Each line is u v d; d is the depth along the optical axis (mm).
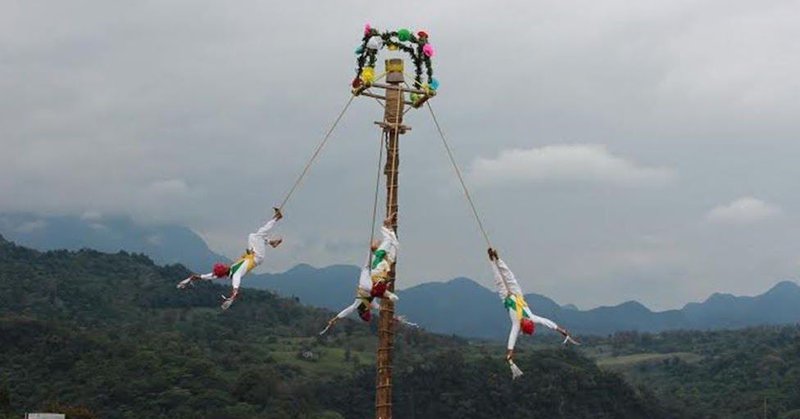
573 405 128000
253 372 113375
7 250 181875
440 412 120062
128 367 111875
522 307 23141
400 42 24641
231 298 23703
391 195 23938
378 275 22969
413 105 24844
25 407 98312
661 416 135625
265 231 24312
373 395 123938
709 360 187250
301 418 107625
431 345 158625
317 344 155250
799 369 155000
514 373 22797
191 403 105125
